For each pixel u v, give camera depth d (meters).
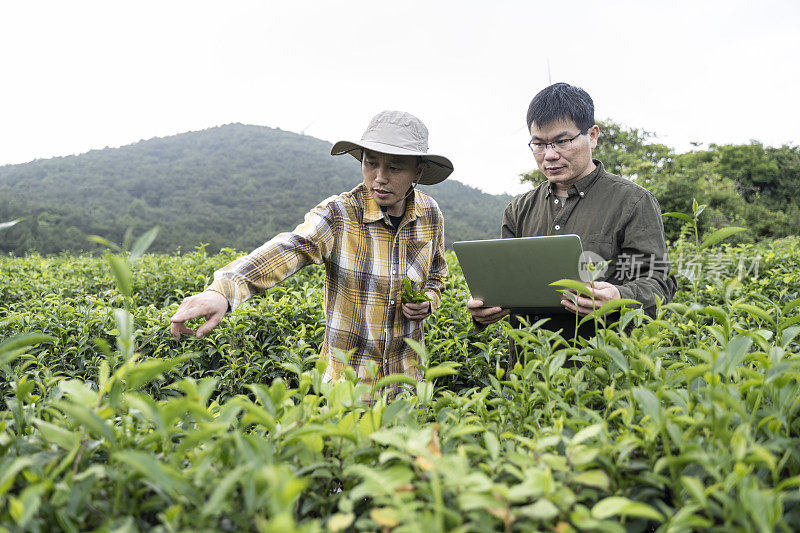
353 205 2.36
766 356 1.12
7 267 8.17
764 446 0.94
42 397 1.45
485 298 2.37
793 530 0.87
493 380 1.40
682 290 5.20
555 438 0.98
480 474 0.87
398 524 0.87
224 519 0.91
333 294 2.39
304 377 1.26
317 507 1.04
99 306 4.41
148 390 3.57
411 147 2.18
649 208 2.40
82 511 0.91
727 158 31.08
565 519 0.87
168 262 6.72
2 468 0.92
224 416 1.03
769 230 21.88
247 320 3.81
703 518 0.85
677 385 1.21
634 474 1.01
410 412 1.20
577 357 1.39
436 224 2.62
